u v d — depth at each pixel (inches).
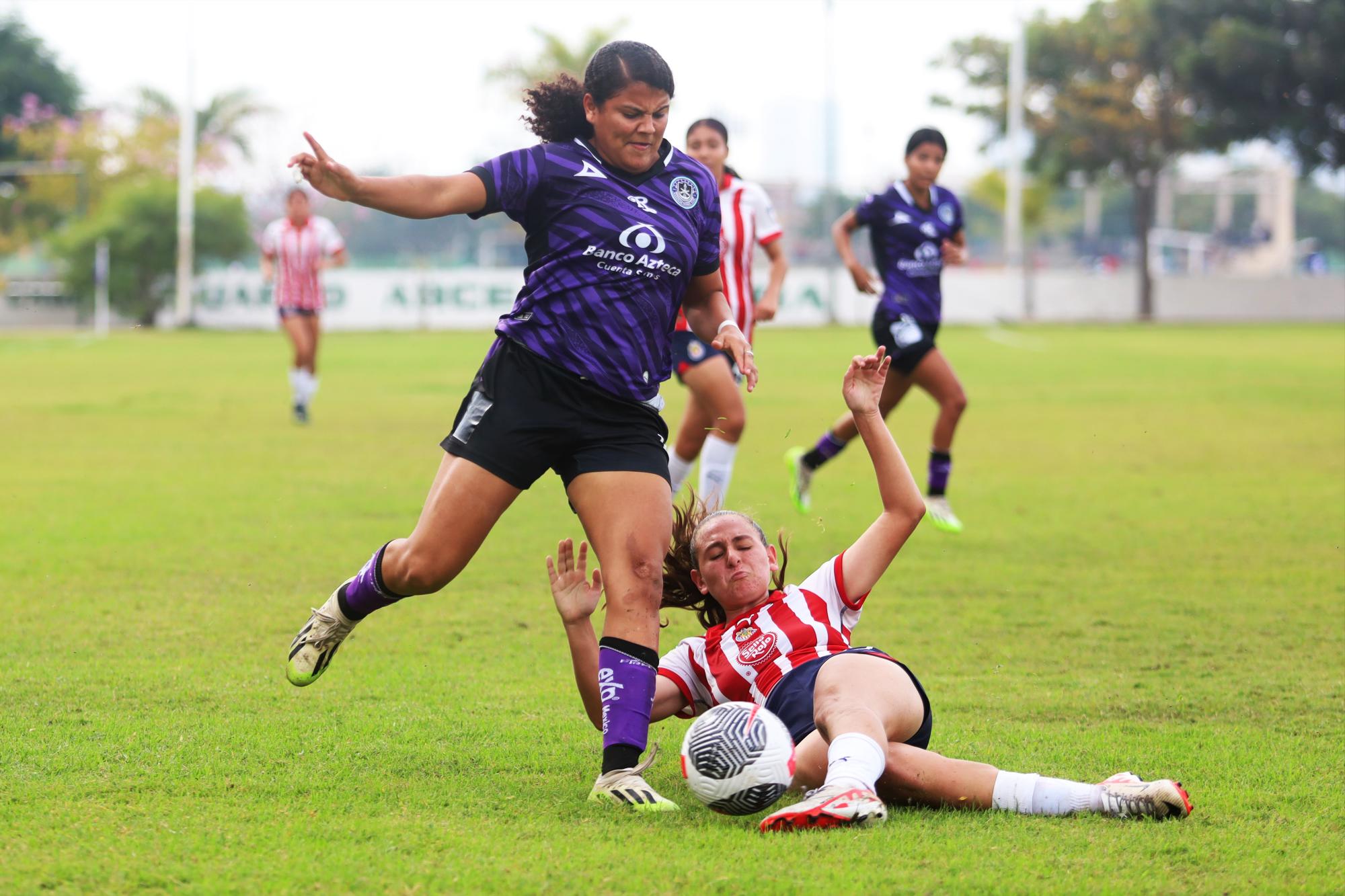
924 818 381.7
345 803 392.5
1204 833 367.9
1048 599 724.0
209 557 817.5
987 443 1455.5
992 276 4847.4
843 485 1173.1
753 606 440.5
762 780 372.8
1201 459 1314.0
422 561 422.0
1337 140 4500.5
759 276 4581.7
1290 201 7608.3
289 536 891.4
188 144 4313.5
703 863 340.5
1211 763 440.1
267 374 2449.6
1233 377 2279.8
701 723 381.4
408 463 1269.7
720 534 437.7
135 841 354.9
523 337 418.9
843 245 1013.2
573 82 433.7
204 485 1123.9
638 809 389.4
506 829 369.1
